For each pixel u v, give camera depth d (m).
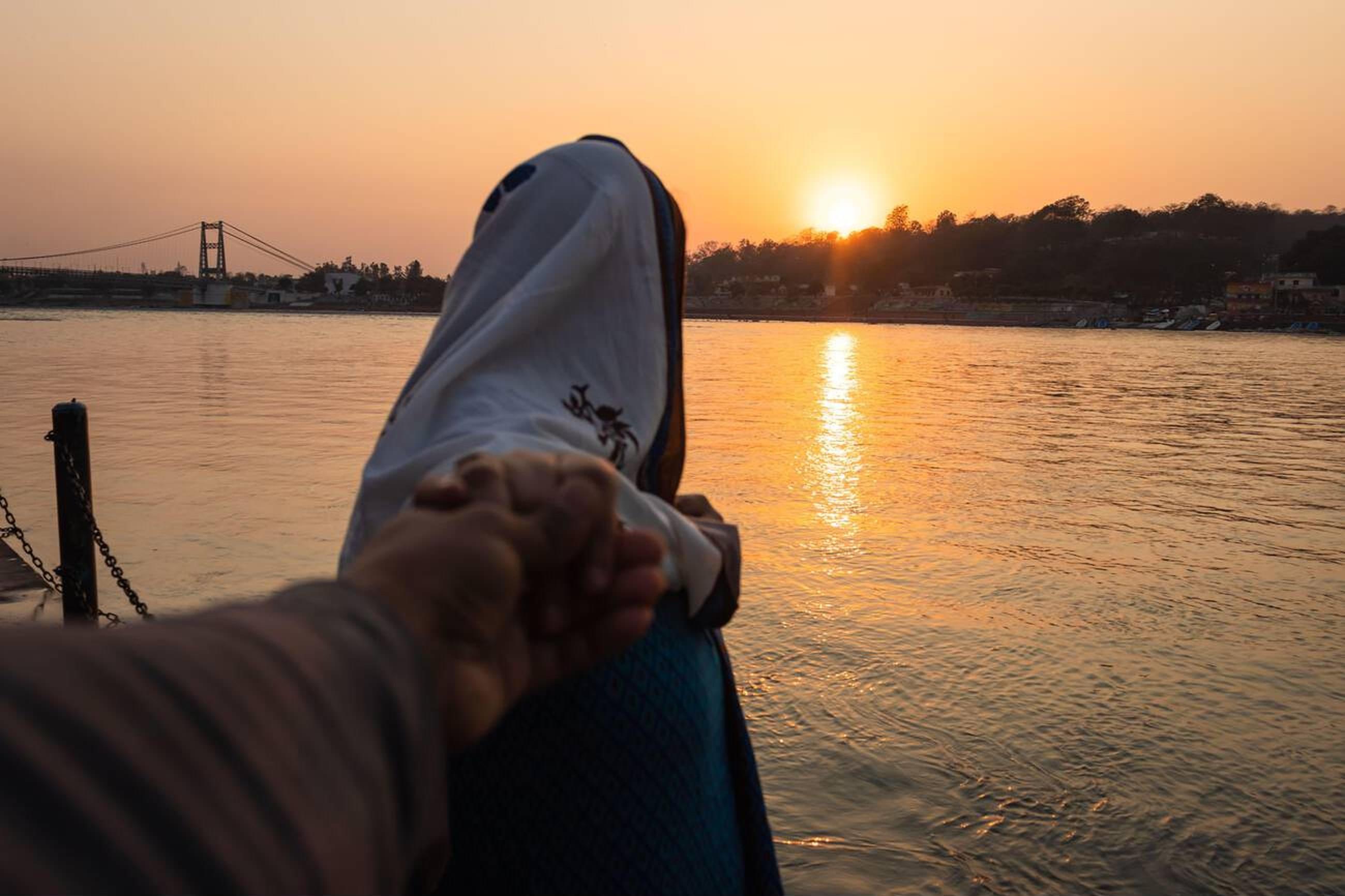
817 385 31.39
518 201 1.02
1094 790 4.78
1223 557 9.34
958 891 3.99
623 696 0.85
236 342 59.88
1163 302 158.00
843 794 4.71
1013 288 172.25
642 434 0.98
